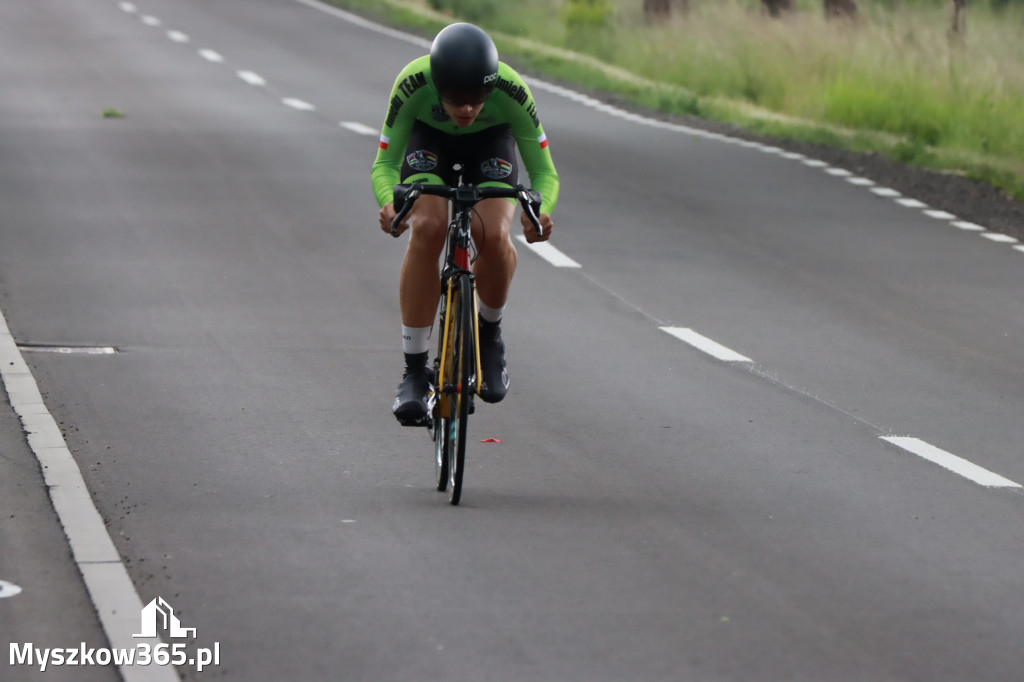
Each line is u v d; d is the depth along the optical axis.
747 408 29.66
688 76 94.31
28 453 24.88
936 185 59.94
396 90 23.12
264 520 22.06
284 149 60.72
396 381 30.72
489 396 23.84
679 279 41.97
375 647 17.52
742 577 20.19
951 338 36.56
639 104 82.00
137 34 104.00
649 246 46.34
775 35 95.06
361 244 44.41
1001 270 44.94
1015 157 67.62
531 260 43.59
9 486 23.09
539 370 32.09
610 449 26.55
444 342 23.44
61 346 32.47
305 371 31.17
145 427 26.88
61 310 35.53
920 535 22.25
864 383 32.03
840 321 37.88
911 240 49.06
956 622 18.78
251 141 62.47
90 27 106.50
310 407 28.58
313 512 22.52
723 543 21.61
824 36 92.06
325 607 18.70
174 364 31.31
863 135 73.44
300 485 23.89
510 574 20.05
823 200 55.75
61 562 20.03
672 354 33.88
